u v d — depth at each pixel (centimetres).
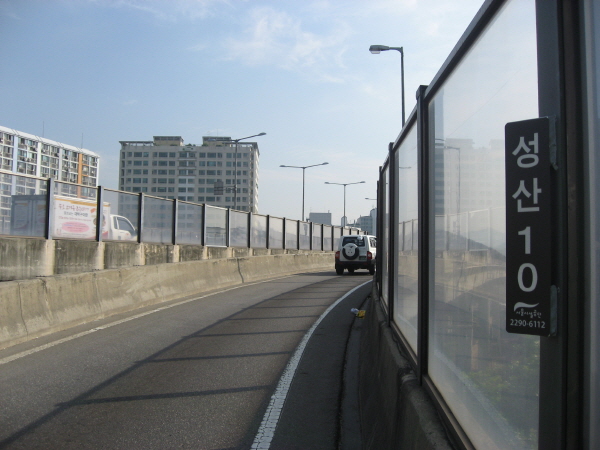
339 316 1144
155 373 675
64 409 536
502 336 199
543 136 164
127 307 1166
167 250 2205
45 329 878
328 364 744
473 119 235
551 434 160
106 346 812
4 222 1507
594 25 143
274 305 1305
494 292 208
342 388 634
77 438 463
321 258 3303
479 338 226
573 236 153
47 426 489
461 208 254
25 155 18638
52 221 1658
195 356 768
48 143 19775
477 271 230
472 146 237
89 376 654
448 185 284
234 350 811
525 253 171
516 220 175
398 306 495
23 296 848
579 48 150
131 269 1227
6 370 670
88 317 1009
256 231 3059
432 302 325
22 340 818
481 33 223
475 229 231
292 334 944
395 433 338
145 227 2111
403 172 477
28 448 439
